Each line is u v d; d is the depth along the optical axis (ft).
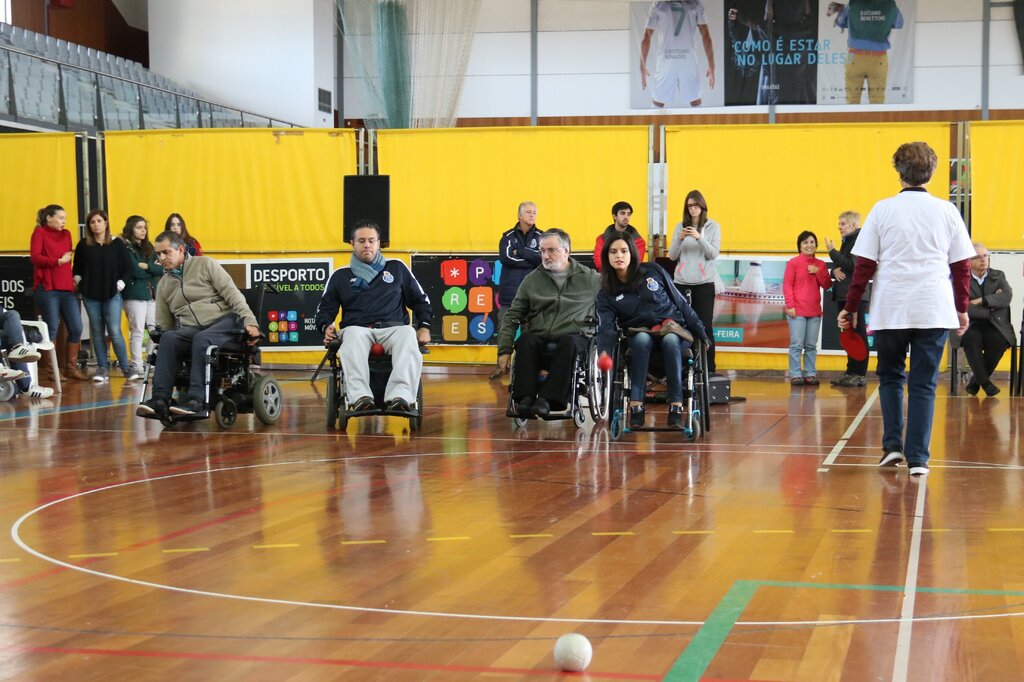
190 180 37.83
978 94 66.23
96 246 34.45
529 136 36.76
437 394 31.12
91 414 26.50
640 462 18.99
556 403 23.21
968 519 14.02
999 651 8.77
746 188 36.14
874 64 66.80
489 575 11.35
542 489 16.42
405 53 67.05
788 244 36.11
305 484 16.93
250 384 24.54
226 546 12.77
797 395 30.83
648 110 69.05
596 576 11.27
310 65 69.36
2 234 38.11
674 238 30.30
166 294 24.26
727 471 17.99
